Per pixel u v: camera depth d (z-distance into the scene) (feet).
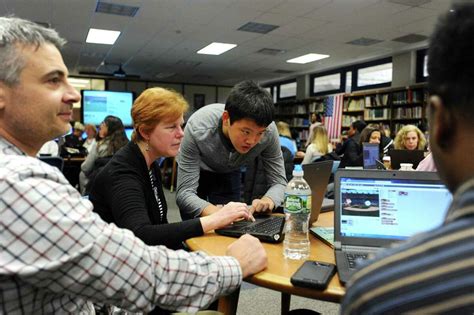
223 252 3.57
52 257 2.01
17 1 17.57
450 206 1.32
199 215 4.98
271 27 20.94
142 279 2.26
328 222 4.78
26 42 2.34
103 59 31.99
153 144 4.54
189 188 5.39
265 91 4.76
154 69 36.76
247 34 22.58
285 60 30.25
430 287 1.14
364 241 3.65
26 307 2.13
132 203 4.06
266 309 7.74
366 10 17.57
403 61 26.27
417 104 24.91
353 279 1.36
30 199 1.99
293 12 18.21
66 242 2.03
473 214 1.19
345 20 19.20
